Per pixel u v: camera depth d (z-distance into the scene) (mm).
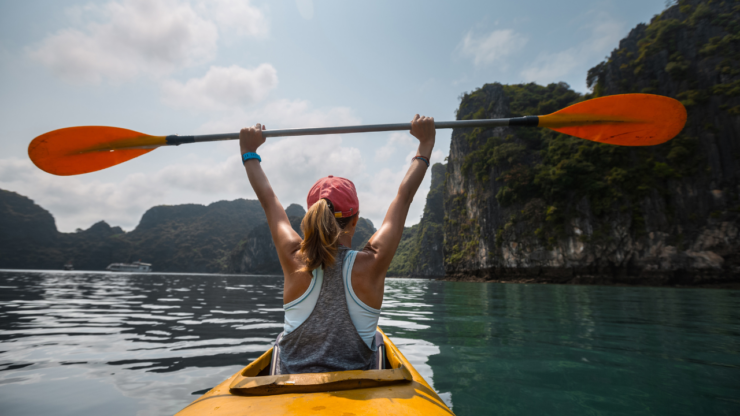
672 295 14180
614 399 2150
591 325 5137
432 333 4379
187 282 26422
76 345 3740
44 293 11281
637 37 45688
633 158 36875
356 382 910
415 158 1229
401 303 9094
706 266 31266
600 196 36938
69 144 1989
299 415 752
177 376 2688
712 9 40219
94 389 2393
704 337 4207
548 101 51906
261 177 1242
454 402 2105
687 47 39375
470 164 52625
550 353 3324
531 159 46656
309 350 981
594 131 2012
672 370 2781
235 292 14211
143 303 8727
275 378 902
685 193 34188
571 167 38250
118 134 1969
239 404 833
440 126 1585
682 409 1999
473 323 5273
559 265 38125
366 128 1581
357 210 1168
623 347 3602
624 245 34719
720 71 36250
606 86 44156
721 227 32000
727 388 2346
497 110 54062
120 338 4137
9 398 2223
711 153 34125
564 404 2074
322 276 992
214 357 3254
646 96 1953
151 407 2102
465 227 52219
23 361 3100
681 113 1979
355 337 978
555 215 38625
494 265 45219
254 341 3986
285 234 1074
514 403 2092
